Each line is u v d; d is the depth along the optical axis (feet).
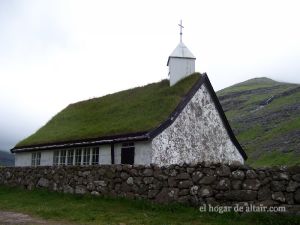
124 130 70.08
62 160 84.38
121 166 50.67
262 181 38.75
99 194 52.39
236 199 39.86
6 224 37.35
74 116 98.58
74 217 40.52
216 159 78.69
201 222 36.99
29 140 96.53
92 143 74.74
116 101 93.04
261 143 210.38
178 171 44.70
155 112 71.97
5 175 73.10
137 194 47.93
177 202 43.73
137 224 36.73
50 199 54.24
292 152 168.76
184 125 72.28
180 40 87.15
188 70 83.71
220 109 81.25
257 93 436.76
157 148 66.28
